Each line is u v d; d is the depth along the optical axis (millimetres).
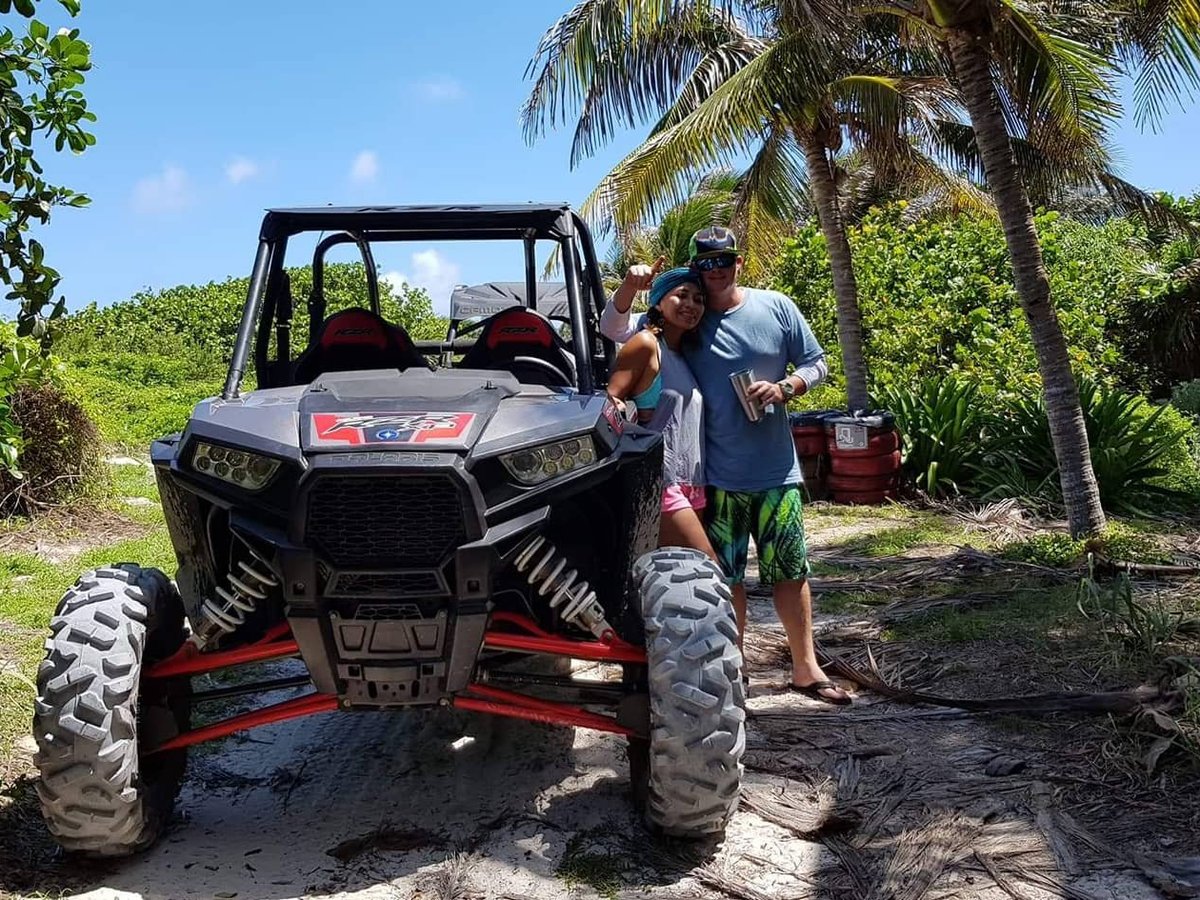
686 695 3121
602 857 3303
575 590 3393
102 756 3070
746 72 9453
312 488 3057
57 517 8891
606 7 9805
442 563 3070
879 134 11359
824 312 15633
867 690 4867
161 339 27531
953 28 7992
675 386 4402
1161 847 3295
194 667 3357
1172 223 9906
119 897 3094
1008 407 11391
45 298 3945
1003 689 4723
